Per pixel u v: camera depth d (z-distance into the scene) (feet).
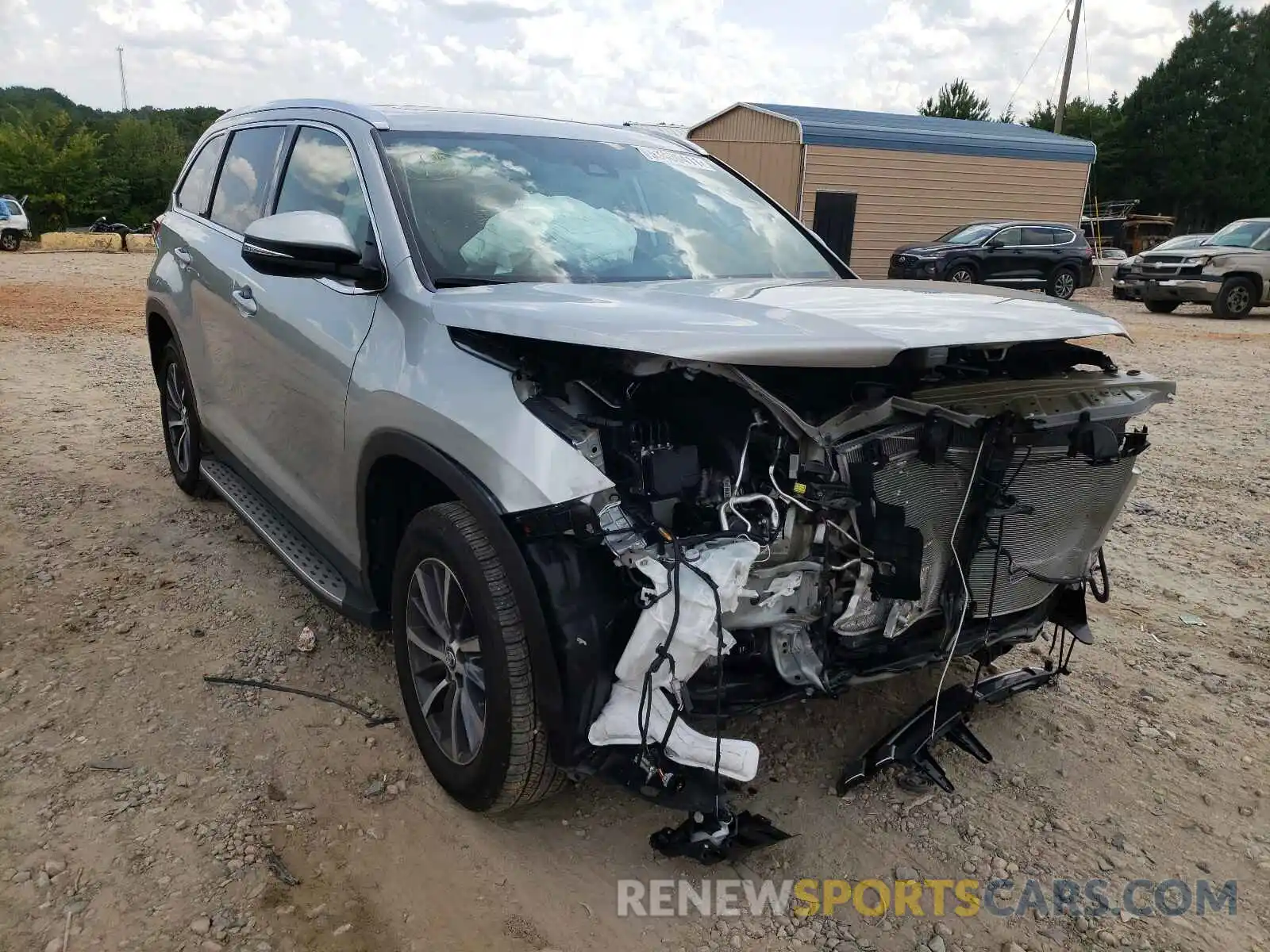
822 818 9.04
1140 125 189.88
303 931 7.43
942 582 8.30
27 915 7.42
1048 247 63.67
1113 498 9.16
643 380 7.91
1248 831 9.09
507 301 8.20
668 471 7.56
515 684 7.70
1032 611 9.45
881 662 8.41
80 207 155.02
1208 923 7.93
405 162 10.27
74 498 16.39
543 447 7.38
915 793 9.45
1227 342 42.88
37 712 10.09
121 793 8.86
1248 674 11.99
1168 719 10.92
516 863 8.31
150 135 165.37
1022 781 9.70
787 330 7.28
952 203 73.36
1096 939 7.74
